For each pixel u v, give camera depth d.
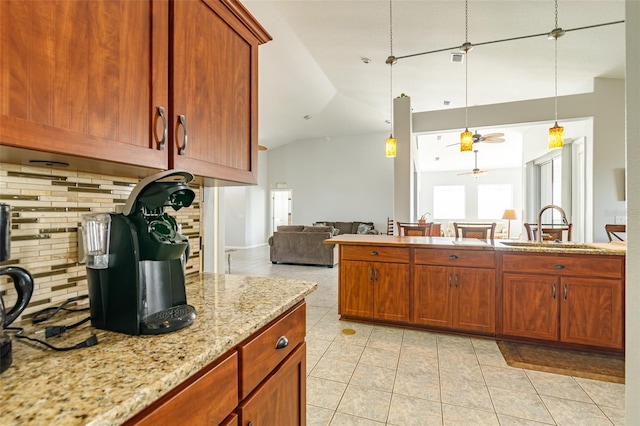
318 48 4.42
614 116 4.32
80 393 0.57
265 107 6.65
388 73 4.86
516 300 2.62
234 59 1.25
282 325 1.12
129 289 0.84
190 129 1.02
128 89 0.82
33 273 0.94
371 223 9.12
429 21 3.31
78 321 0.94
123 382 0.61
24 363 0.68
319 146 9.81
